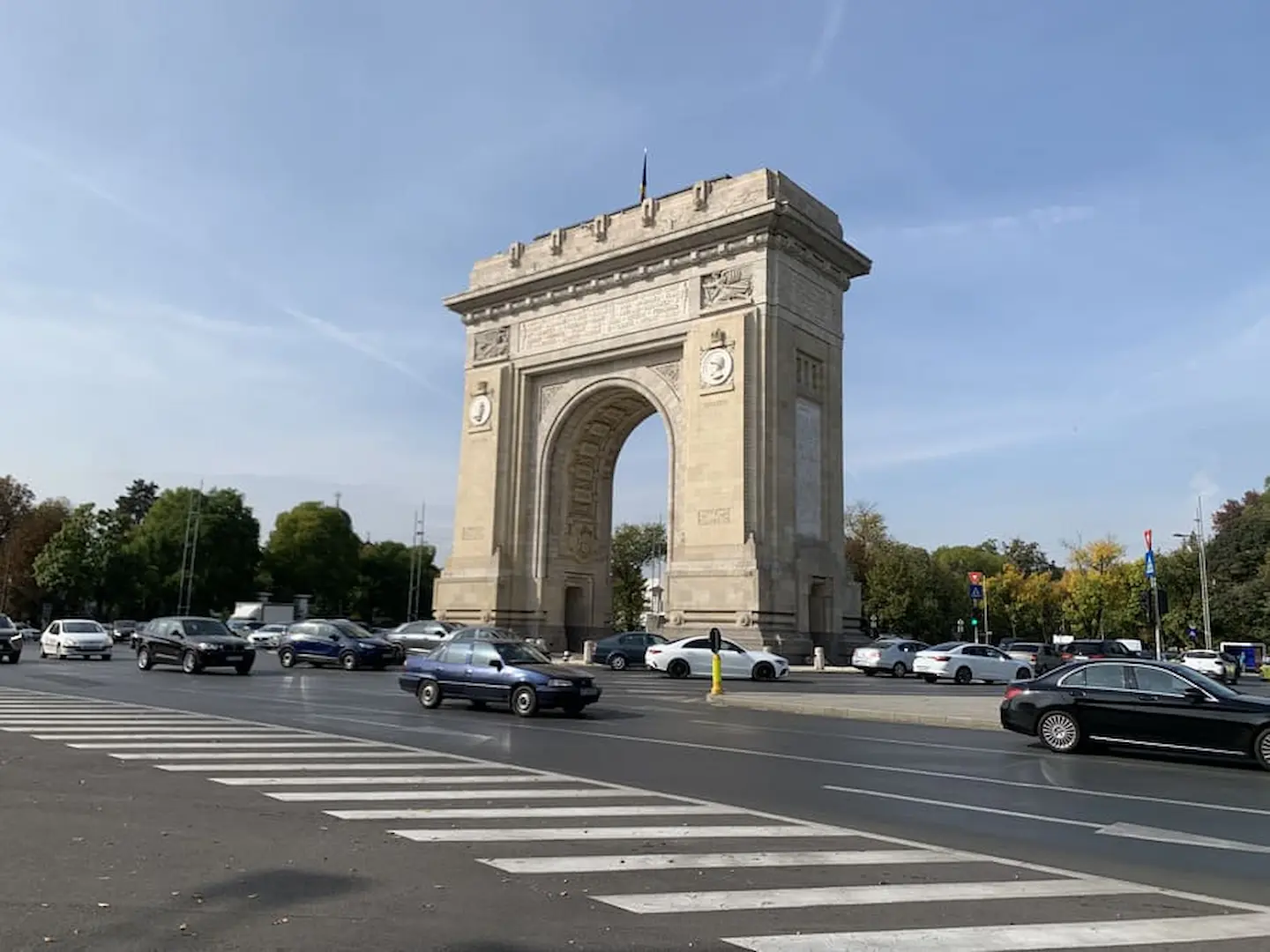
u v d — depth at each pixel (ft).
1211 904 24.98
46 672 111.55
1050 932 22.18
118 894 23.65
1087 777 47.70
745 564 147.02
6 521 333.21
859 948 20.84
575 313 181.98
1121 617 303.68
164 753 48.16
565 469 188.55
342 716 67.97
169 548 316.19
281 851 28.40
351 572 373.20
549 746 54.08
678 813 35.32
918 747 58.23
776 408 152.97
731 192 162.20
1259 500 328.49
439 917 22.35
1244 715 52.31
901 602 279.49
